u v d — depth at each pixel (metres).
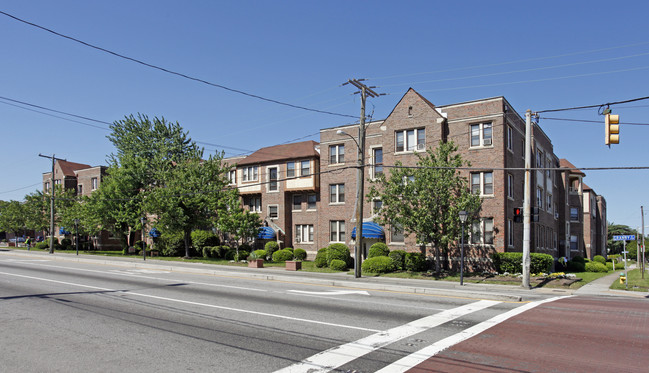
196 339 8.80
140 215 42.50
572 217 49.72
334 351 7.97
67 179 59.22
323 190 35.97
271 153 42.03
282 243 39.41
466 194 23.64
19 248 56.12
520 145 30.41
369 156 32.88
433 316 11.41
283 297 14.77
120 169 43.75
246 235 34.84
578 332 9.52
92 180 56.12
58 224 52.06
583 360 7.42
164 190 37.31
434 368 6.98
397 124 30.50
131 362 7.25
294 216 39.78
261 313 11.67
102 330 9.56
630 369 6.94
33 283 17.94
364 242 34.03
